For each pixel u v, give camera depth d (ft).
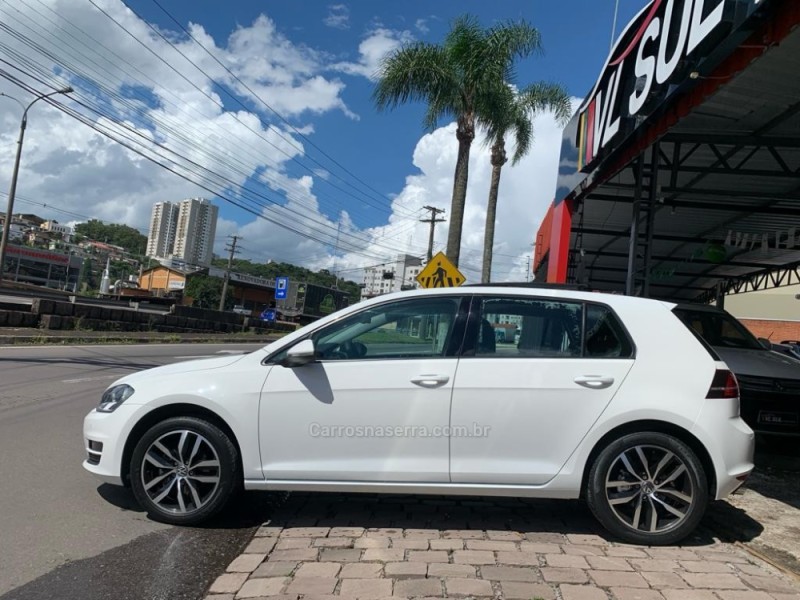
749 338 26.27
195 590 10.91
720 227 52.26
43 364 39.96
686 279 80.74
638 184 31.63
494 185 72.49
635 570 11.99
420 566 11.89
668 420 13.25
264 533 13.64
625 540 13.50
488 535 13.80
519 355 13.84
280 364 13.97
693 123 29.81
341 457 13.58
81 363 41.91
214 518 14.39
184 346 66.39
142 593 10.73
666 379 13.52
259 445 13.62
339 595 10.63
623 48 27.66
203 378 13.96
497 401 13.46
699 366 13.66
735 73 19.08
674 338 13.99
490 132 55.93
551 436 13.46
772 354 24.93
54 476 17.20
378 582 11.15
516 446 13.47
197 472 13.94
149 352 54.80
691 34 19.17
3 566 11.66
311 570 11.62
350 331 14.42
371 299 14.84
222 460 13.75
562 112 69.97
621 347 13.92
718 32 17.74
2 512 14.35
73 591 10.75
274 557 12.25
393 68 52.54
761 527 14.85
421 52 52.34
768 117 28.19
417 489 13.52
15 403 27.07
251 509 15.24
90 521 14.06
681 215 48.83
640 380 13.52
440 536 13.65
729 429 13.37
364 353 14.19
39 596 10.54
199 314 93.15
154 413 14.02
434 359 13.84
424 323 14.37
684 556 12.84
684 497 13.30
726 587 11.28
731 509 16.17
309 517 14.78
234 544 13.10
